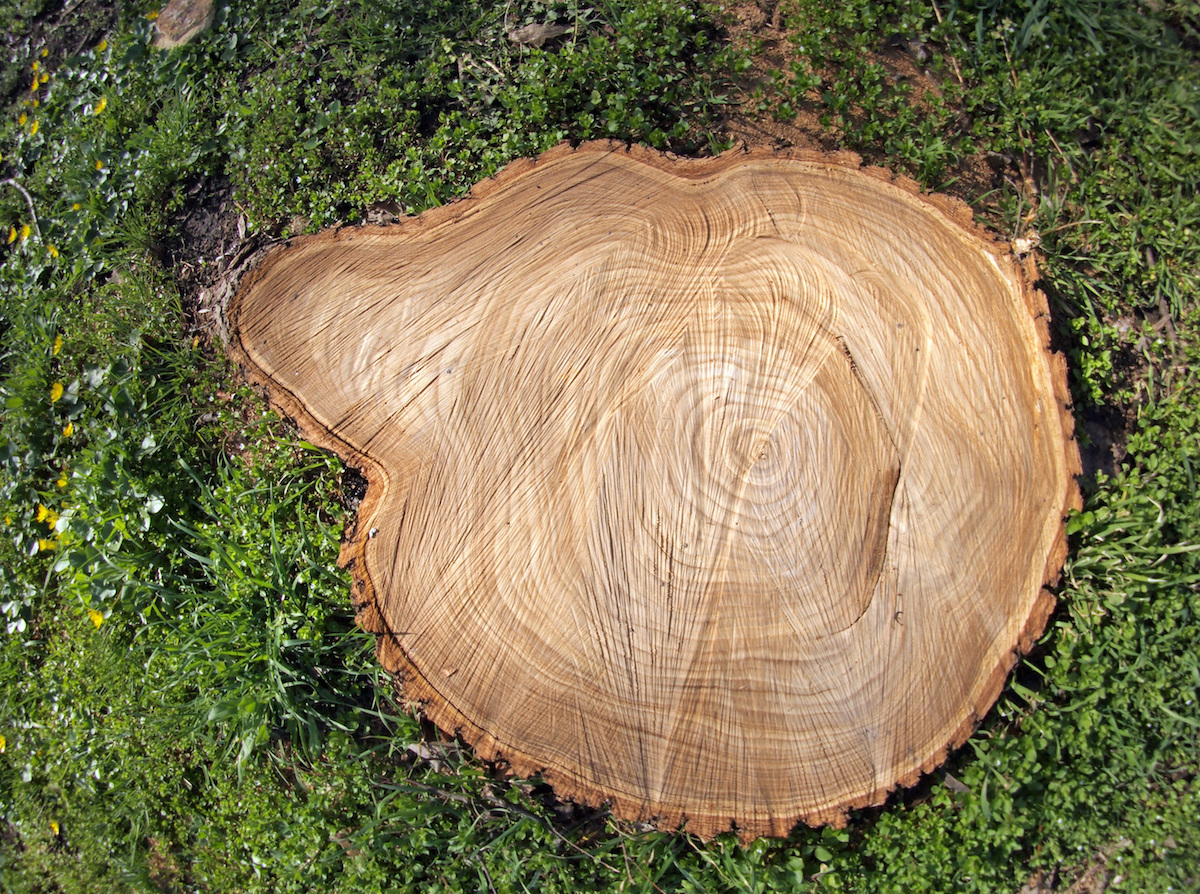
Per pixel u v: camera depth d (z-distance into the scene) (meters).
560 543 1.85
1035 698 2.18
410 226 2.07
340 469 2.63
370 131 2.90
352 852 2.45
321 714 2.52
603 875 2.32
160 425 2.87
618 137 2.69
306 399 2.02
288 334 2.04
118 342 3.00
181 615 2.71
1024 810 2.17
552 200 2.04
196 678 2.65
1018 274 1.90
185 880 2.79
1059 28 2.72
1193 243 2.58
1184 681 2.29
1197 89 2.69
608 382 1.89
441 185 2.73
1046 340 1.88
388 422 1.97
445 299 2.00
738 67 2.70
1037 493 1.85
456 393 1.94
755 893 2.15
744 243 1.95
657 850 2.26
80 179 3.19
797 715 1.81
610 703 1.83
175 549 2.77
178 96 3.16
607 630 1.83
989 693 1.84
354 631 2.48
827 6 2.76
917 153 2.58
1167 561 2.28
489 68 2.89
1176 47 2.73
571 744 1.86
